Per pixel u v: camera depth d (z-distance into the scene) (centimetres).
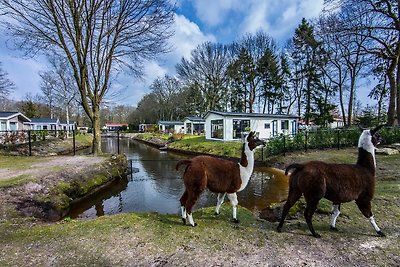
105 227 406
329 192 352
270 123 2527
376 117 2316
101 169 1013
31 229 414
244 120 2388
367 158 376
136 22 1425
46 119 4359
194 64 4106
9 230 411
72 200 745
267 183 983
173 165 1565
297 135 1400
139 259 305
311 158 1174
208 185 405
